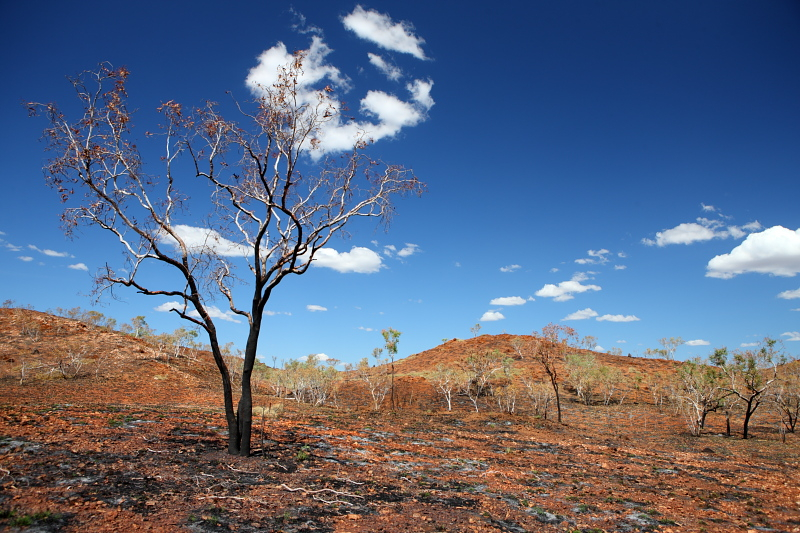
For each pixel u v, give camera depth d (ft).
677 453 94.27
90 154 42.75
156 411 85.10
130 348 224.74
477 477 55.21
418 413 142.51
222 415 88.07
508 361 239.30
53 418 60.90
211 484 39.17
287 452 56.34
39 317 239.91
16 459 39.52
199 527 29.63
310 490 40.86
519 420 129.49
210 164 48.91
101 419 64.69
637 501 47.26
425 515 37.32
